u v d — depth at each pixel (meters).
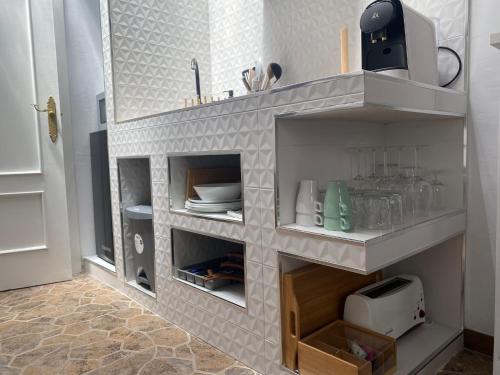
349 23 1.75
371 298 1.39
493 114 1.42
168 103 2.37
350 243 1.06
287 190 1.28
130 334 1.74
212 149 1.52
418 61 1.33
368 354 1.22
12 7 2.35
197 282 1.73
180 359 1.51
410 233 1.21
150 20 2.26
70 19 2.71
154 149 1.89
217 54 2.48
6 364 1.50
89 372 1.43
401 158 1.67
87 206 2.84
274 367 1.34
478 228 1.49
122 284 2.30
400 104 1.13
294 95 1.17
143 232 2.08
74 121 2.76
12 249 2.41
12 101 2.37
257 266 1.36
